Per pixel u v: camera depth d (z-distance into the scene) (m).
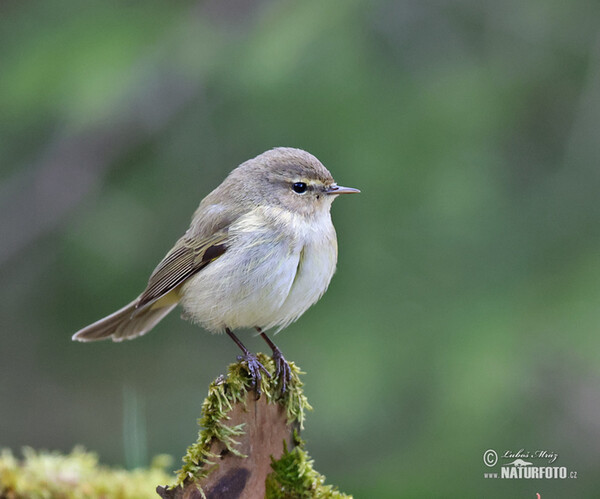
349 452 12.05
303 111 12.38
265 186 8.38
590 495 11.38
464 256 12.21
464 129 12.24
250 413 6.62
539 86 12.81
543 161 12.85
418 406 11.84
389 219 12.34
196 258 8.43
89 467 8.09
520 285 11.94
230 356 15.09
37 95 12.58
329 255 8.40
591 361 10.94
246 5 13.34
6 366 14.85
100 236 13.48
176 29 13.22
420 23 12.98
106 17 13.33
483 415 11.14
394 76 12.59
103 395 14.99
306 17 12.55
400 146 12.23
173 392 14.75
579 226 12.28
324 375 11.84
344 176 12.28
